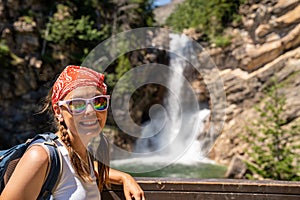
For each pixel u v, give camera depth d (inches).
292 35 667.4
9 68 676.1
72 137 61.6
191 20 898.7
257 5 722.2
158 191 83.7
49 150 57.9
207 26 807.7
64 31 757.3
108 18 916.6
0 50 656.4
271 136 419.8
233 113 703.1
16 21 708.0
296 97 614.9
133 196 75.2
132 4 914.1
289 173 365.7
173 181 83.8
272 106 435.8
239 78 718.5
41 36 744.3
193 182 83.5
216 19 790.5
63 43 764.0
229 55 755.4
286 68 660.7
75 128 60.6
